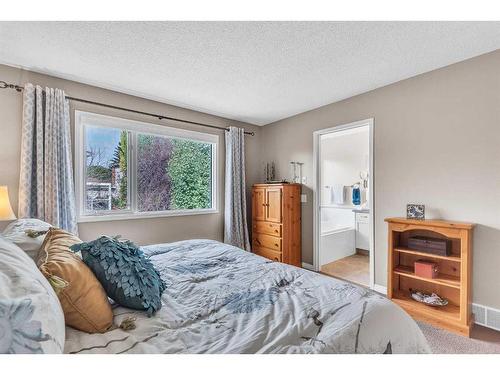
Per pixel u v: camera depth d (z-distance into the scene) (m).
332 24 1.75
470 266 2.09
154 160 3.34
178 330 0.96
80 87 2.68
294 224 3.71
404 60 2.25
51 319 0.65
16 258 0.79
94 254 1.10
